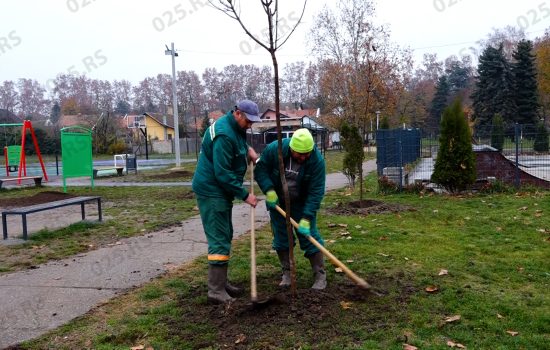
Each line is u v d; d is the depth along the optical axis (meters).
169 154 54.75
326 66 37.69
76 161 16.67
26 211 7.68
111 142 53.94
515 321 3.92
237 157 4.40
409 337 3.62
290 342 3.57
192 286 5.06
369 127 40.31
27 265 6.20
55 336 3.90
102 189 16.86
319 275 4.79
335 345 3.50
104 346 3.67
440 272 5.19
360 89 29.98
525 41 45.06
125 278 5.48
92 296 4.88
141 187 17.33
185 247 7.03
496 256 5.92
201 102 58.78
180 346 3.61
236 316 4.04
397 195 12.11
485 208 9.48
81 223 9.00
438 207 9.79
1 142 42.06
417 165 17.66
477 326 3.82
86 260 6.39
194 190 4.48
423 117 59.09
